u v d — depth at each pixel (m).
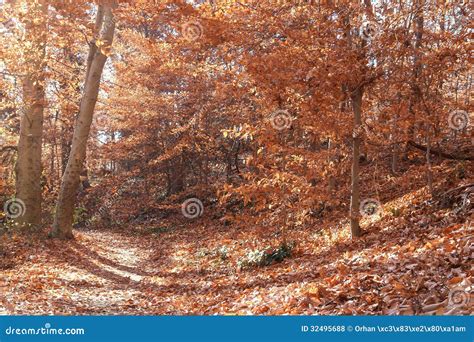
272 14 10.03
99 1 12.71
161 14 10.55
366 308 5.86
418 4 10.46
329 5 10.24
